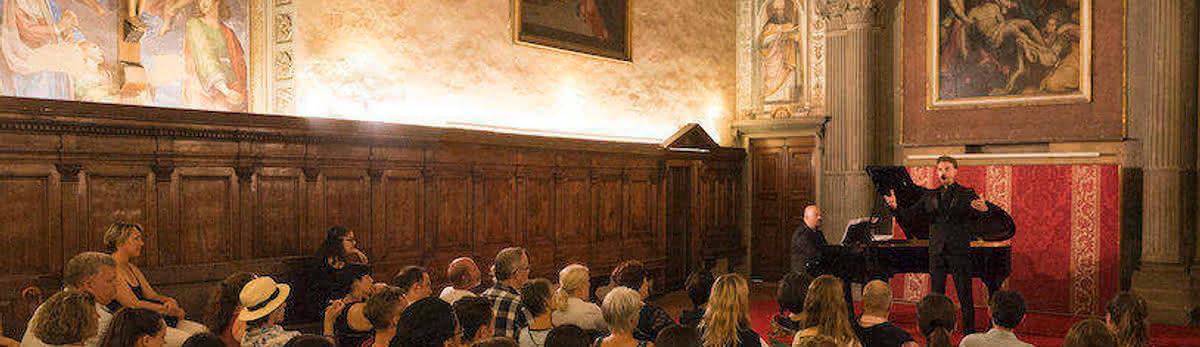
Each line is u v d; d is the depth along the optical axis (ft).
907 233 29.48
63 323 12.62
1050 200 36.83
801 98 46.65
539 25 37.68
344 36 29.99
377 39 30.99
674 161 44.39
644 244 42.80
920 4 42.55
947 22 41.73
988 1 40.63
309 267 26.48
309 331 25.73
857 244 28.76
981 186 38.55
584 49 40.06
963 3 41.29
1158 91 35.50
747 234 49.16
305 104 28.76
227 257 25.30
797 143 47.14
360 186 29.04
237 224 25.53
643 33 43.65
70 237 22.02
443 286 31.89
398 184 30.32
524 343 16.30
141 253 23.34
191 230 24.48
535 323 16.39
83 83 24.27
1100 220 35.68
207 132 24.61
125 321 12.02
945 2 41.78
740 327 14.20
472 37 34.55
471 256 33.17
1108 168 35.60
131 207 23.25
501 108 35.88
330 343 11.44
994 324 16.75
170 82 26.58
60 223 21.83
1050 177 36.86
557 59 38.78
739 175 49.26
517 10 36.45
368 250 29.14
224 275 24.66
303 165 27.25
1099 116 37.93
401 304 14.38
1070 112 38.65
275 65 29.22
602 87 41.19
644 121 43.70
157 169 23.65
